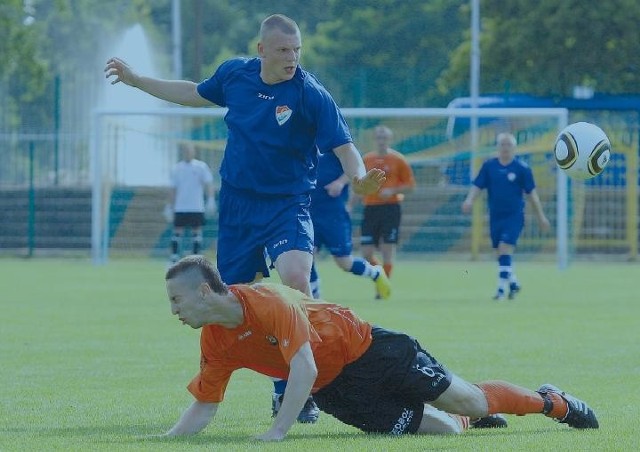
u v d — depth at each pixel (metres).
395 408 17.19
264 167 20.38
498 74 93.25
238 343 16.61
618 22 89.31
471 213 76.00
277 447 15.87
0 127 82.75
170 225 75.62
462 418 17.84
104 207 72.56
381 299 45.94
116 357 27.98
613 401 21.05
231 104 20.62
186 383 23.70
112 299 45.19
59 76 80.75
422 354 17.09
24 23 104.00
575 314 39.38
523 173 46.16
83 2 111.44
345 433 17.59
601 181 79.12
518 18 92.00
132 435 17.56
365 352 16.83
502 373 24.95
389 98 85.44
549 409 17.53
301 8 116.62
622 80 91.81
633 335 32.75
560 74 91.38
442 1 107.44
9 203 80.56
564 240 66.31
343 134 20.31
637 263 73.69
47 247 79.81
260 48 20.05
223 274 20.98
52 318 37.62
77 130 80.62
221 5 117.75
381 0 109.25
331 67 105.31
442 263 74.12
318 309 16.80
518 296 47.56
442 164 77.88
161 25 115.38
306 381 16.14
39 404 20.91
